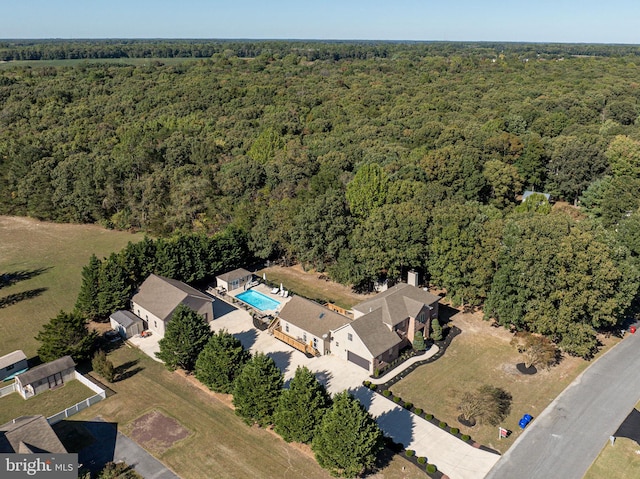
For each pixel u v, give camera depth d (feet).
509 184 265.34
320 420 109.70
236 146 328.70
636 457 111.96
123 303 176.65
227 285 200.95
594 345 151.53
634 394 134.72
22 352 149.28
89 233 277.23
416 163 271.90
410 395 134.92
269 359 120.98
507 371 146.10
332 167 277.03
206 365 130.11
